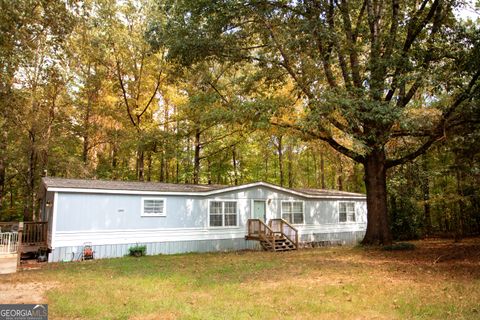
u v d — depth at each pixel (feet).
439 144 50.06
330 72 50.49
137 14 76.64
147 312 20.68
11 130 73.46
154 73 82.64
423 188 75.72
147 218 52.70
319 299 23.59
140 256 49.85
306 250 56.65
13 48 36.40
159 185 57.98
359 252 48.03
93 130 82.84
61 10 37.17
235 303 22.62
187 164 94.63
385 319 19.35
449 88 42.88
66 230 46.32
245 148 107.65
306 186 128.57
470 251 46.24
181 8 47.06
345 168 90.68
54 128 79.20
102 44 71.36
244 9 45.70
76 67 75.41
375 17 50.11
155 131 81.00
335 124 46.39
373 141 47.52
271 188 65.36
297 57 47.70
